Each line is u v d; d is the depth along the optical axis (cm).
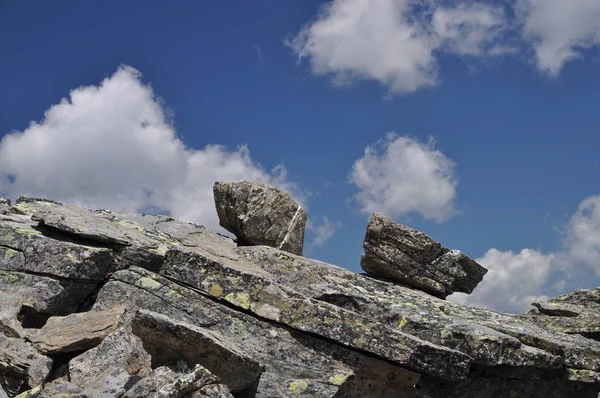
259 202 2041
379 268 2014
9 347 1292
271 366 1416
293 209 2095
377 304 1669
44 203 1825
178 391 1196
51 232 1608
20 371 1232
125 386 1259
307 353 1450
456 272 2019
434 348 1449
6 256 1498
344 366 1451
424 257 2006
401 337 1442
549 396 1848
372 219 1997
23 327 1434
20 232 1530
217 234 1967
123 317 1427
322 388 1389
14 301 1423
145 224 1878
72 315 1439
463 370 1472
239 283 1505
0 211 1717
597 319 2034
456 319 1684
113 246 1591
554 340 1798
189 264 1524
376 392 1472
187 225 1939
